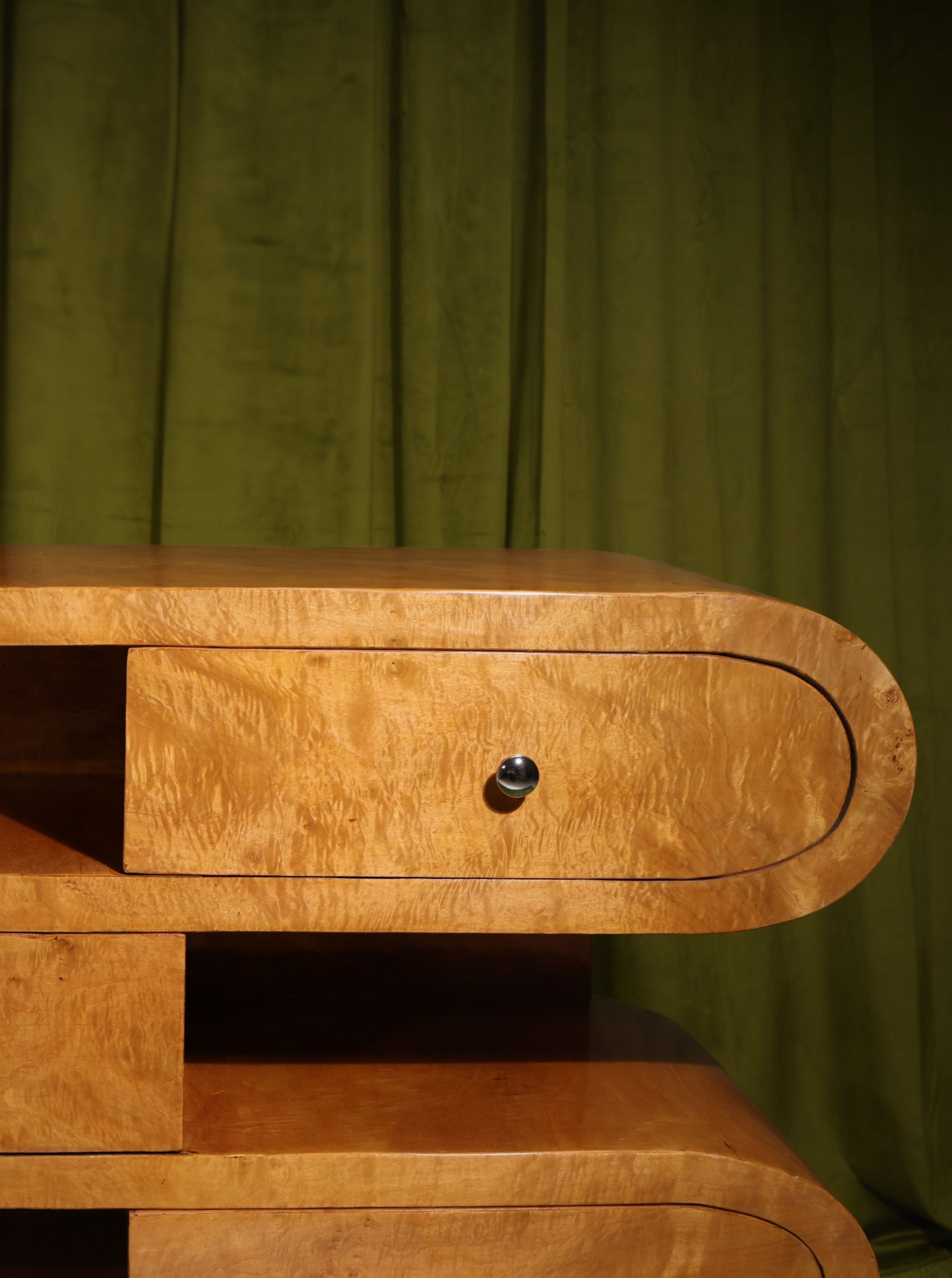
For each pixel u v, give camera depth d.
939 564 1.37
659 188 1.29
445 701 0.67
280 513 1.27
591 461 1.33
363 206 1.25
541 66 1.29
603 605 0.66
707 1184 0.71
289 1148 0.70
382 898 0.68
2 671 0.94
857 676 0.67
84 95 1.21
